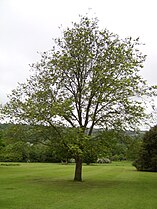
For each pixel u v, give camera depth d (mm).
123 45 34156
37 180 36688
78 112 33344
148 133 66688
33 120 31234
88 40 34500
